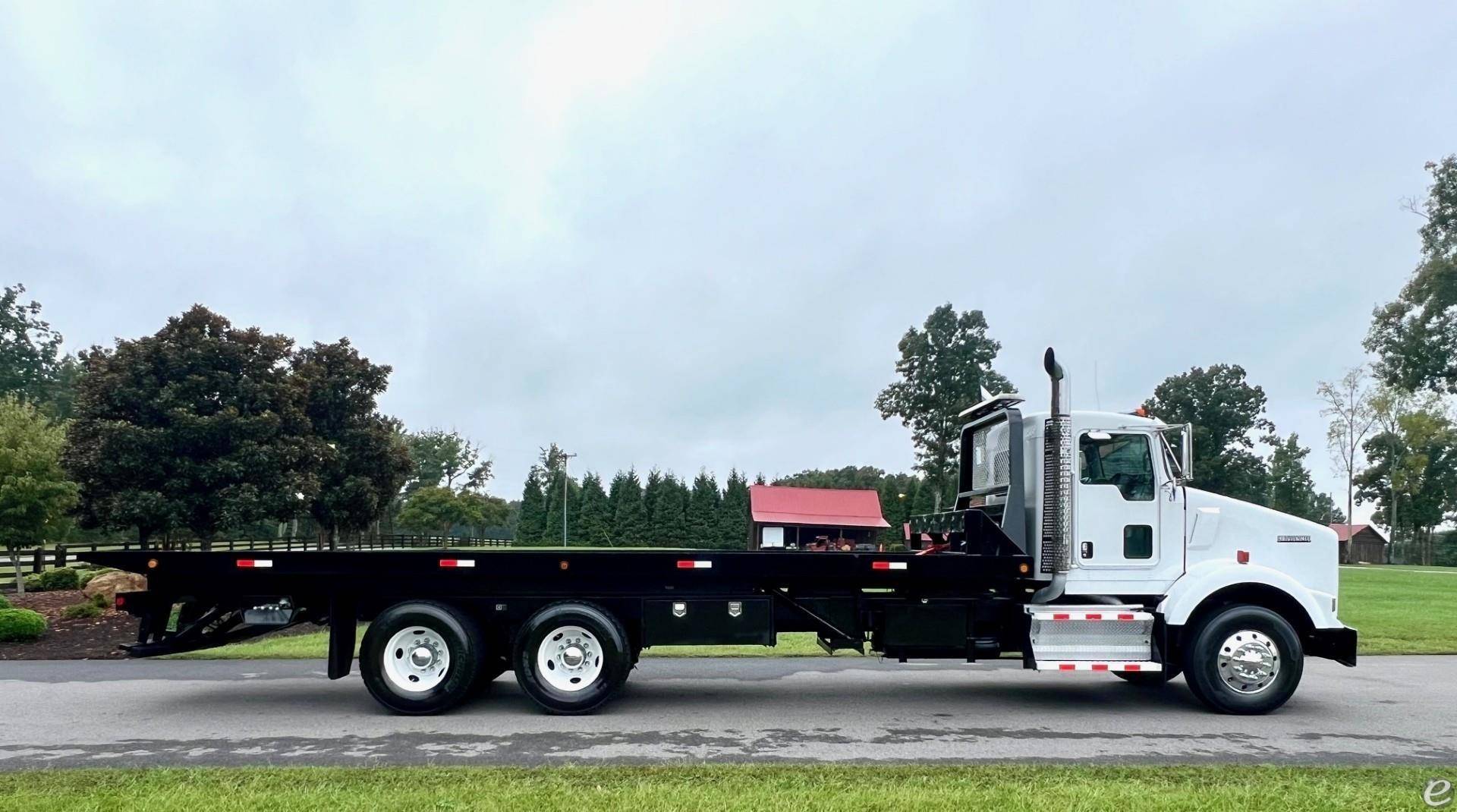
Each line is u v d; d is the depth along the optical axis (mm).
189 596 8188
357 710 7824
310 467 28719
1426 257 45656
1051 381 8070
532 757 6094
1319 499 99312
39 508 18906
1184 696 8539
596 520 57875
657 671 9875
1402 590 22984
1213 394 63875
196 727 7105
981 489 9070
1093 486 8102
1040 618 7789
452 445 77812
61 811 4691
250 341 27609
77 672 9859
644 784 5188
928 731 6980
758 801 4812
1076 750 6367
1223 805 4789
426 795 4938
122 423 23984
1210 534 8117
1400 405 64938
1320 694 8594
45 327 65500
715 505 56969
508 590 8078
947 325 52875
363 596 8188
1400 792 5055
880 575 8031
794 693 8617
